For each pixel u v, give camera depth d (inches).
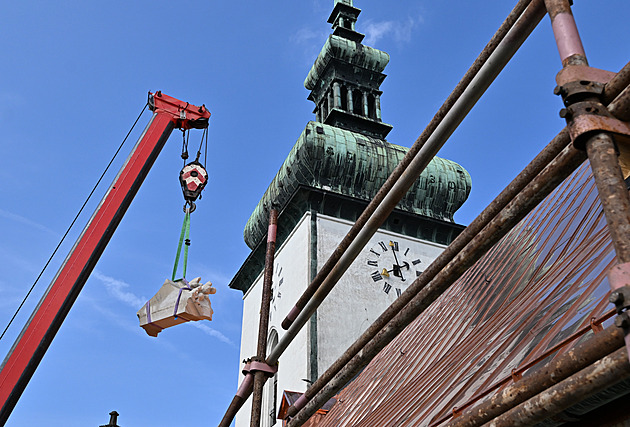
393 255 1446.9
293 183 1582.2
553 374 148.6
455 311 457.1
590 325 191.6
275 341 1402.6
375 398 479.8
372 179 1567.4
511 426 158.6
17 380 526.3
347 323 1304.1
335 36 1807.3
